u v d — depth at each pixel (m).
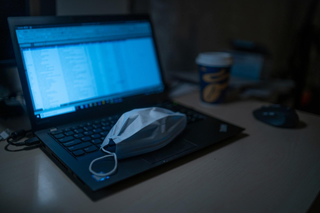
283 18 1.68
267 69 1.13
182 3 1.16
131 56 0.75
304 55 1.58
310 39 1.55
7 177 0.42
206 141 0.54
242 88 1.06
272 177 0.45
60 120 0.59
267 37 1.65
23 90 0.54
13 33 0.54
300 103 1.59
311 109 1.68
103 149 0.47
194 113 0.70
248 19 1.50
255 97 1.06
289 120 0.65
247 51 1.16
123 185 0.41
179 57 1.23
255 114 0.73
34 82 0.56
